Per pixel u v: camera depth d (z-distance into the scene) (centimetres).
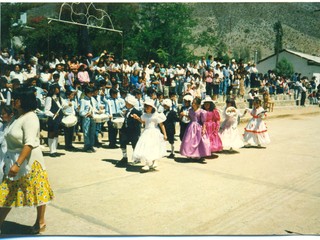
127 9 3109
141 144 684
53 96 809
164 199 549
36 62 1272
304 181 679
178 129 1329
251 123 1002
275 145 1058
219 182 650
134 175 676
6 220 460
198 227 452
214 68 1845
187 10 3344
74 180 633
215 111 838
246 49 12812
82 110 859
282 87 2603
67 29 2566
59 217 471
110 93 972
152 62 1628
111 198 546
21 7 2558
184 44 3447
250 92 1950
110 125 920
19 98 388
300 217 502
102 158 809
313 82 3191
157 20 3325
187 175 688
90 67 1266
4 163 430
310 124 1659
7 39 2439
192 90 1484
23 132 385
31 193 395
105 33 3023
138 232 431
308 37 14662
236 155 895
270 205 544
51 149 807
